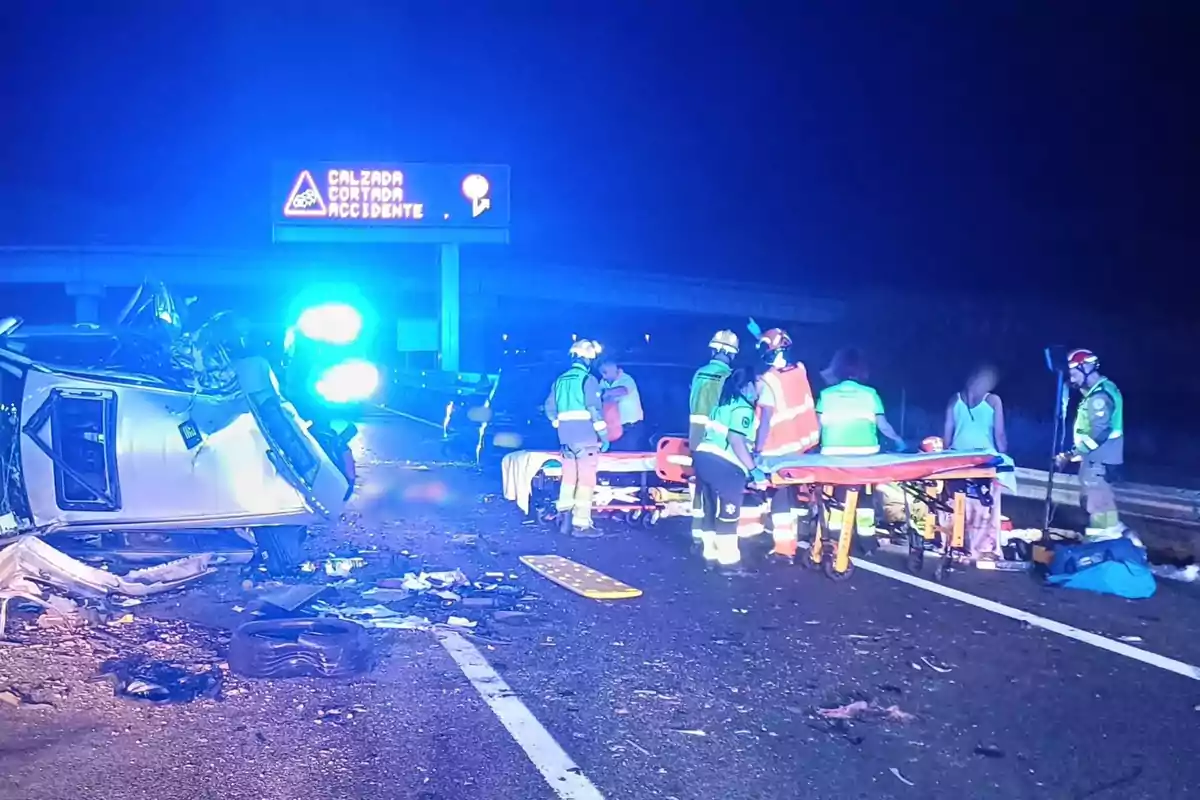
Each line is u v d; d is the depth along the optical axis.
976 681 6.25
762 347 9.28
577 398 10.81
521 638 7.00
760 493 9.56
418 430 22.77
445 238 36.56
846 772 4.95
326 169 35.94
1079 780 4.89
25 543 6.99
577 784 4.76
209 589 7.87
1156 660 6.68
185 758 4.97
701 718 5.59
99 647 6.51
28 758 4.93
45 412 7.15
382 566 9.10
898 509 10.43
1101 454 9.09
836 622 7.50
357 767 4.90
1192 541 10.70
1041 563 9.24
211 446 7.41
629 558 9.74
